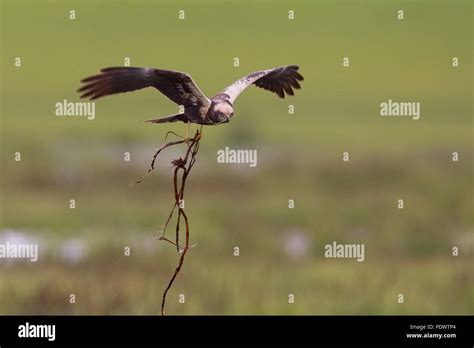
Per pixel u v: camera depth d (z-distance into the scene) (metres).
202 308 19.14
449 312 19.48
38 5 90.31
